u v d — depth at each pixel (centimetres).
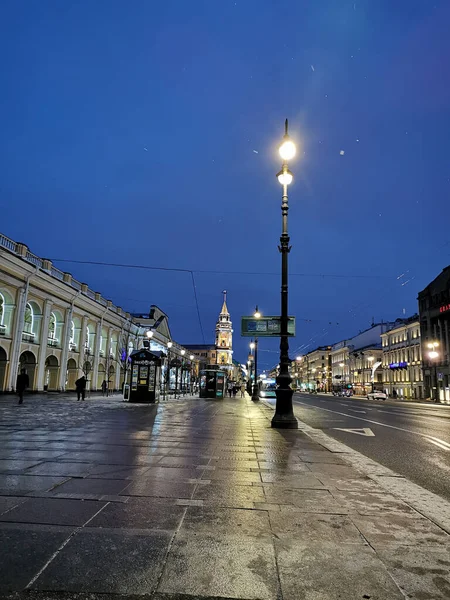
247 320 1431
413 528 399
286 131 1444
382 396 6319
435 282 6134
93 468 611
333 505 468
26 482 519
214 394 4225
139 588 275
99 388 5238
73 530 364
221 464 679
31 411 1686
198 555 324
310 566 312
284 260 1435
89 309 4778
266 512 435
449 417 2241
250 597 270
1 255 3073
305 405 3203
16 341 3359
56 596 264
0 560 306
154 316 7206
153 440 928
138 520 396
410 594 277
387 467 768
